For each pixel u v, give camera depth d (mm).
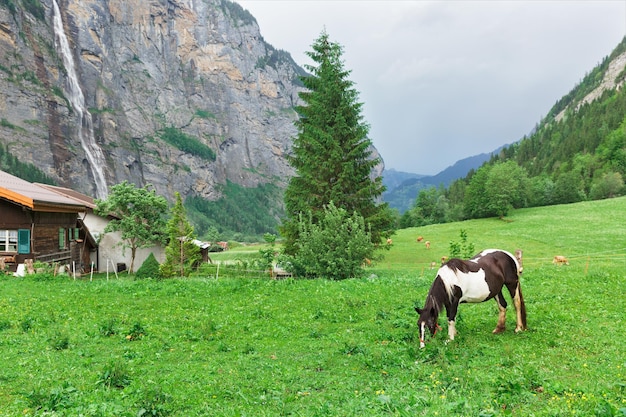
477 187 112062
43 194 35719
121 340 14055
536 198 131875
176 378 10430
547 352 11539
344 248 28984
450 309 12773
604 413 6883
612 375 9648
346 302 18766
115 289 22172
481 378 9500
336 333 14695
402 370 10656
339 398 8961
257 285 22688
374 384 9695
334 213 30688
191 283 23359
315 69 42344
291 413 8375
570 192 131750
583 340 12438
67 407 8539
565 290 19453
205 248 55094
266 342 13961
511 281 13602
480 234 84625
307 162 39344
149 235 49656
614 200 110000
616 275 22984
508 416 7109
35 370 10930
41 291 22000
